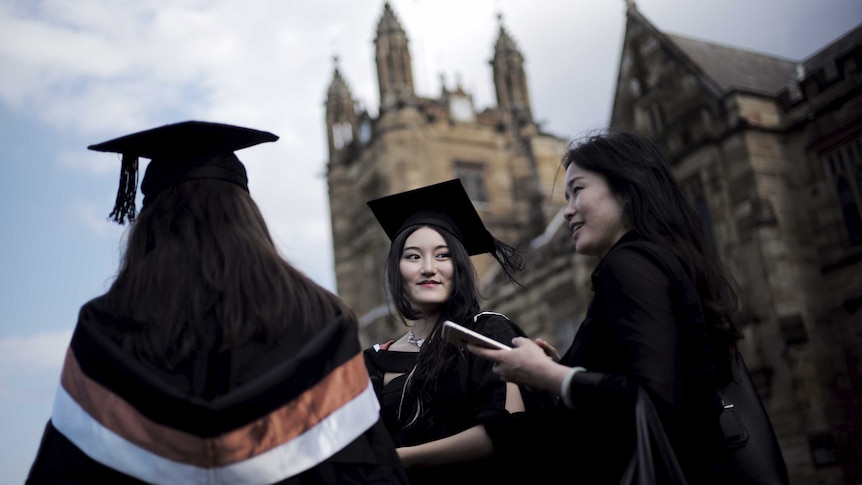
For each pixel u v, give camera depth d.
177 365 2.16
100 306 2.30
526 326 31.30
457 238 4.15
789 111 21.62
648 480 2.33
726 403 2.72
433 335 3.80
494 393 3.38
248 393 2.08
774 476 2.61
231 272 2.32
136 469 2.02
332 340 2.34
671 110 24.08
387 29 41.62
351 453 2.20
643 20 25.88
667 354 2.42
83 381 2.12
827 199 20.45
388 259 4.20
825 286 20.19
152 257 2.36
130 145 2.60
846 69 20.17
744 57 26.11
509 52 45.56
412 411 3.65
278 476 2.07
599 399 2.46
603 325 2.71
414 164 39.34
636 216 2.92
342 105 45.81
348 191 44.00
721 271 2.94
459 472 3.38
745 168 21.03
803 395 18.78
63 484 2.05
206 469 2.03
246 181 2.71
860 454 18.31
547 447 3.09
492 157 42.22
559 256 29.70
